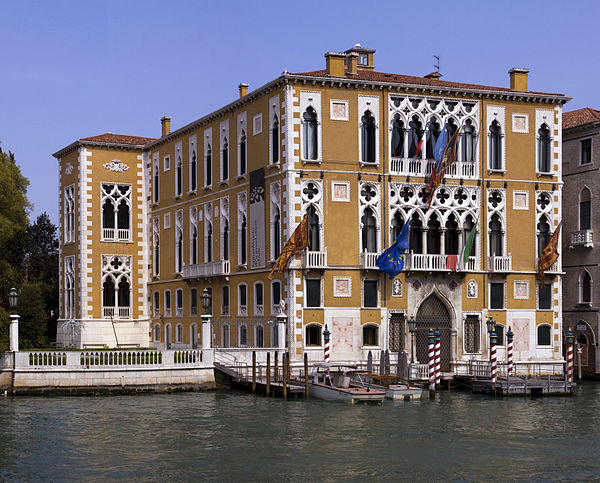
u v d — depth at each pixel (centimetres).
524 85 5106
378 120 4775
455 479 2536
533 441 3048
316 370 4456
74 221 6375
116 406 3728
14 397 3959
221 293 5356
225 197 5338
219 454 2808
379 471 2611
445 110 4888
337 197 4703
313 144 4706
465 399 4091
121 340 6278
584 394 4372
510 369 4600
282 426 3284
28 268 7394
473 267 4894
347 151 4728
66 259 6500
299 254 4603
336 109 4722
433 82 5016
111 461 2714
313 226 4688
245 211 5134
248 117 5084
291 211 4634
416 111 4841
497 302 4950
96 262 6256
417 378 4278
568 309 5484
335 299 4662
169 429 3206
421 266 4769
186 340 5794
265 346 4856
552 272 5019
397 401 3984
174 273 5969
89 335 6184
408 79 5009
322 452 2845
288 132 4650
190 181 5788
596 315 5294
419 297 4800
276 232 4800
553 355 5034
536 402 4019
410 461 2736
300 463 2697
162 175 6178
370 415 3556
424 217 4822
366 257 4681
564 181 5534
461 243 4888
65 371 4041
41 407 3678
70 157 6456
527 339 4984
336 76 4725
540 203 5066
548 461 2753
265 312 4875
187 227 5825
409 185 4809
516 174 5009
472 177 4919
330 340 4641
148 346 6312
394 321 4769
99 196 6294
